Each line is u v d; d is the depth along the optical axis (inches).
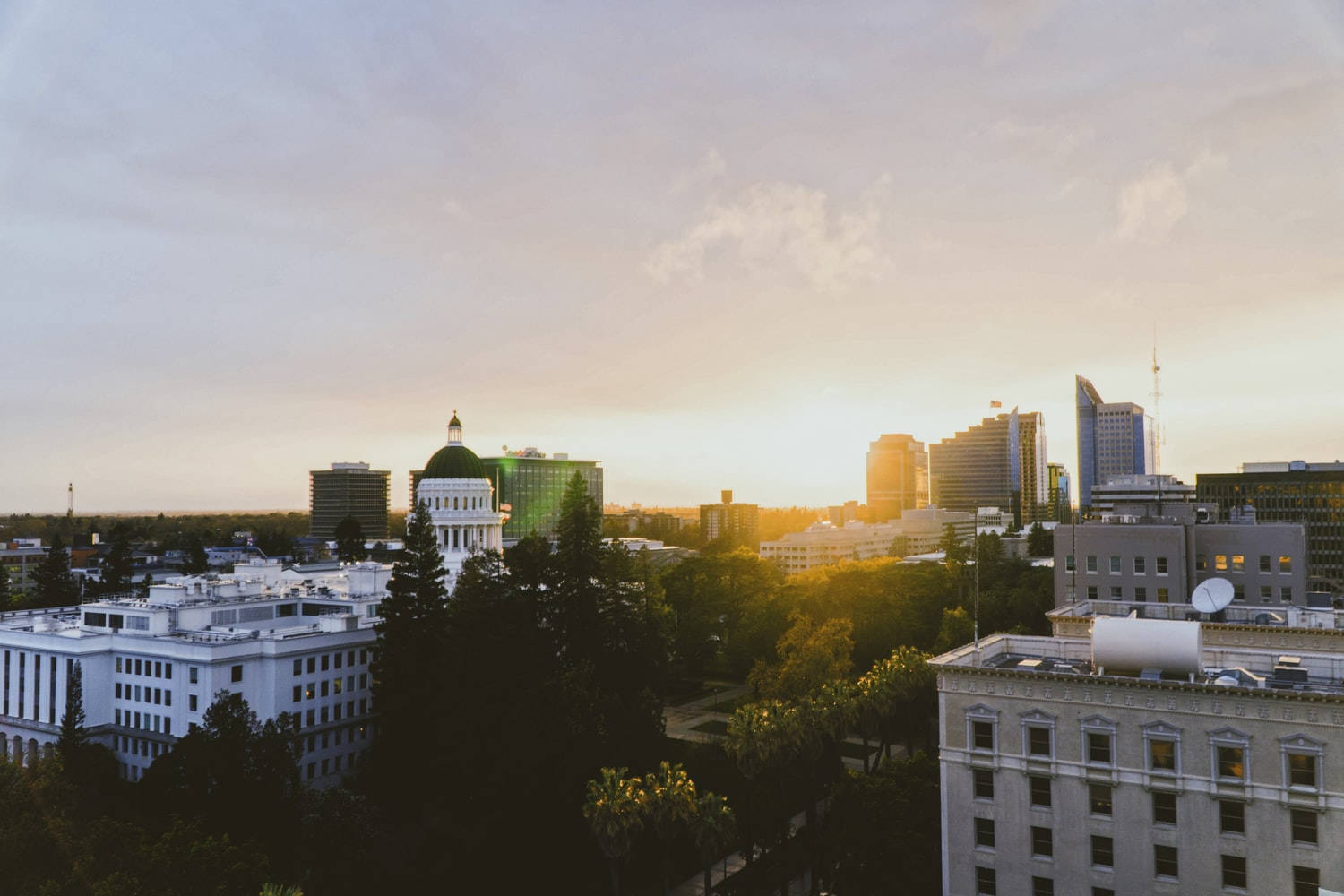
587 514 4820.4
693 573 7490.2
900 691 3902.6
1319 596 4308.6
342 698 4704.7
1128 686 2132.1
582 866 3494.1
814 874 3117.6
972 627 5620.1
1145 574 4448.8
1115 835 2135.8
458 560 6806.1
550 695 3646.7
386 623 4372.5
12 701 4753.9
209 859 2236.7
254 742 3481.8
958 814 2324.1
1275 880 1977.1
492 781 3513.8
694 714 5364.2
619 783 2812.5
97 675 4520.2
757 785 3565.5
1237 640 2898.6
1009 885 2247.8
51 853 2268.7
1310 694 1941.4
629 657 4714.6
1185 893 2059.5
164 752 4237.2
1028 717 2242.9
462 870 3417.8
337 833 3371.1
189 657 4239.7
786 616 6274.6
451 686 3855.8
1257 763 2001.7
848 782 3112.7
